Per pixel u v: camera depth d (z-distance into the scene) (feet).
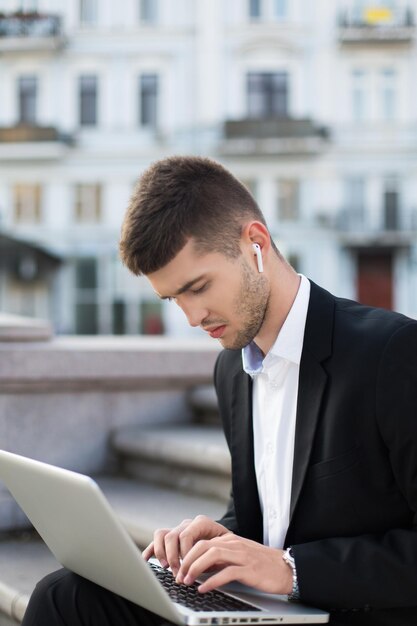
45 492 4.98
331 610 5.12
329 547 4.94
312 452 5.18
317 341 5.27
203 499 9.67
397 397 4.90
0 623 7.80
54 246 83.76
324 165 81.56
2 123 83.20
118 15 83.10
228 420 6.02
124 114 83.25
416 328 5.04
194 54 82.38
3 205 83.51
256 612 4.74
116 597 5.36
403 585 4.81
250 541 5.02
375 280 82.58
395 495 5.05
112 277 83.61
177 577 4.92
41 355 10.53
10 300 82.33
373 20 79.46
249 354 5.65
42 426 10.74
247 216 5.22
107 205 83.71
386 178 81.30
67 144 83.61
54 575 5.60
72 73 83.76
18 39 82.07
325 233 81.66
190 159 5.18
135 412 11.50
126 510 9.07
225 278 5.09
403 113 81.00
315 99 81.61
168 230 4.94
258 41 81.71
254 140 81.25
